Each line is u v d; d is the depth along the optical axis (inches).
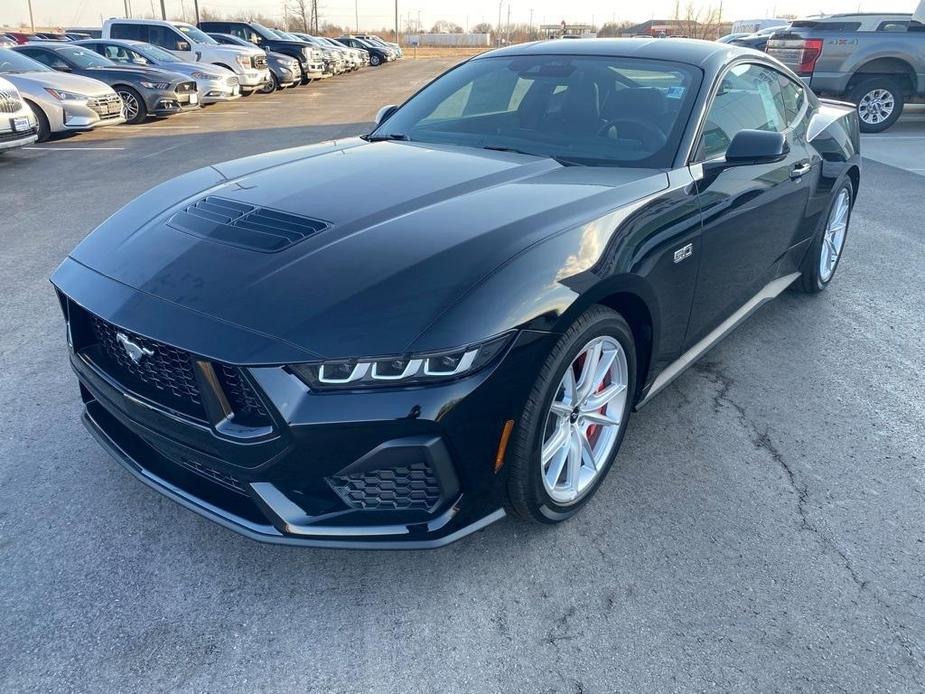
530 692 74.2
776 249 145.4
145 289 82.4
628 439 120.2
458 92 141.9
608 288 88.3
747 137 112.0
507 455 82.9
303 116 565.3
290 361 71.4
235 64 714.8
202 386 75.7
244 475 77.3
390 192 98.4
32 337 153.5
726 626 83.0
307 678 75.5
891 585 89.8
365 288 75.8
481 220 87.6
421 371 72.3
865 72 446.9
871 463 115.2
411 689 74.4
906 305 179.8
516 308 77.1
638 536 97.2
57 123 417.7
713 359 149.9
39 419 121.3
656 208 100.8
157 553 92.4
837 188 169.2
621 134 118.9
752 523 100.4
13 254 209.2
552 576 89.9
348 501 78.0
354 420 72.1
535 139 123.3
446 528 79.9
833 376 143.4
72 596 85.2
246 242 85.9
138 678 75.0
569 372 90.7
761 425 125.3
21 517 97.8
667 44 135.9
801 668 77.7
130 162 357.7
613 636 81.3
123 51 598.2
